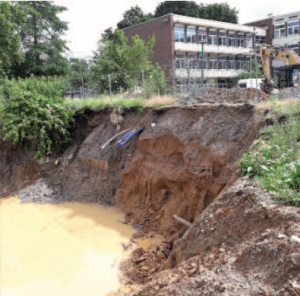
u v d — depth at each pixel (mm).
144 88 14461
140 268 7434
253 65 21594
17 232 9727
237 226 4902
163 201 10297
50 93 15398
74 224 10227
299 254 3490
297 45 32281
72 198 12539
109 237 9203
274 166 6059
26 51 29547
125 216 10680
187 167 9352
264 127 7941
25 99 13797
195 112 10336
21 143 14500
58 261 7961
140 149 11516
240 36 36500
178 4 46250
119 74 18641
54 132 14367
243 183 5926
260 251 4004
